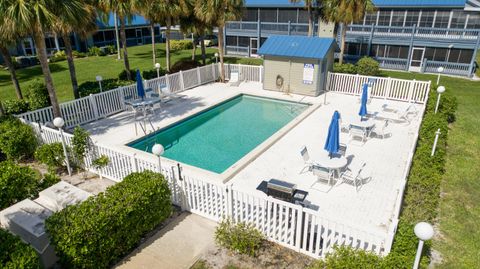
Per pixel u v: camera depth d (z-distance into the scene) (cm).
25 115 1388
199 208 927
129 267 739
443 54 2983
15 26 1118
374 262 628
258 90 2212
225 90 2227
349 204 962
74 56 3944
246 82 2431
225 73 2506
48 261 731
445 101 1672
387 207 946
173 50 4416
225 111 1892
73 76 1773
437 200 937
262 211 803
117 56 4009
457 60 2941
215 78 2491
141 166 1007
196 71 2300
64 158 1162
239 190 823
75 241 662
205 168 1241
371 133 1468
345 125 1505
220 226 824
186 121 1712
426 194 916
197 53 4125
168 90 1936
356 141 1389
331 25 3388
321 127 1554
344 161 1070
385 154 1269
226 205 856
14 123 1284
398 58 3209
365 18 3272
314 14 2933
